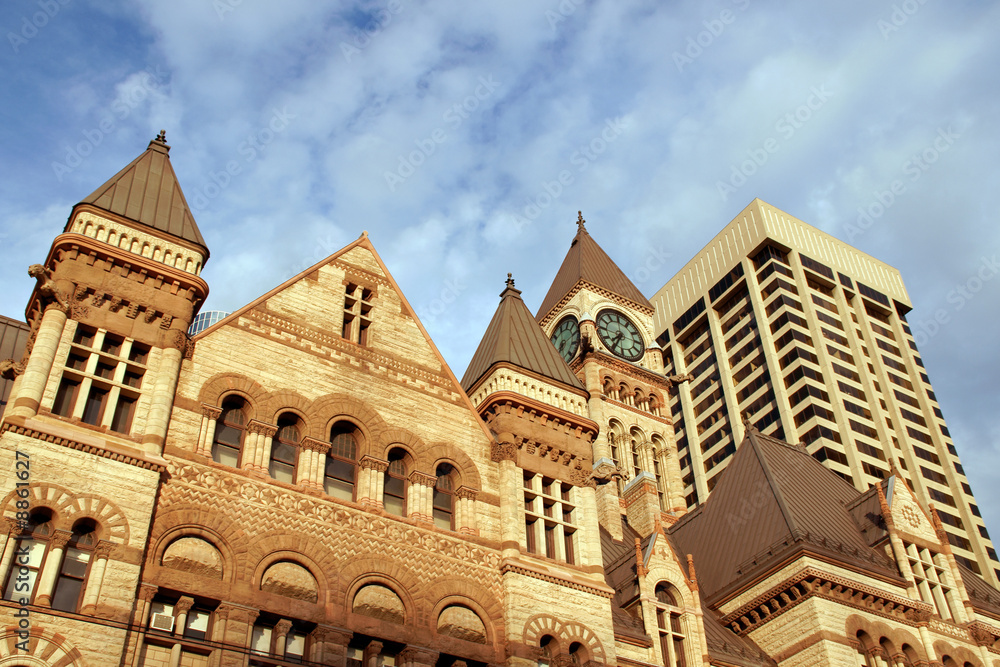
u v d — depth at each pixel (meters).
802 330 165.75
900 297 185.12
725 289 180.12
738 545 51.56
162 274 32.00
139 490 27.59
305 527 30.53
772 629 45.38
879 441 156.25
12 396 28.66
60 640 24.14
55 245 30.95
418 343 38.19
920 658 44.88
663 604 41.00
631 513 64.50
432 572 32.38
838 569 45.91
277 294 35.66
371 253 40.00
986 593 52.31
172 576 27.12
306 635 28.95
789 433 155.00
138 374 30.58
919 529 50.66
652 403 85.19
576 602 34.56
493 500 35.75
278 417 32.59
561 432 39.31
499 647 32.16
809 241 181.75
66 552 25.89
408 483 34.34
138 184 34.78
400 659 30.11
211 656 26.42
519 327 43.34
